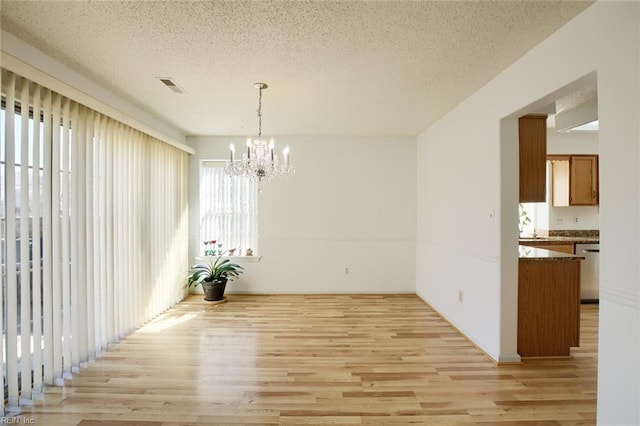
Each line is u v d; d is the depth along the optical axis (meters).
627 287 1.58
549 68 2.12
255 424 1.97
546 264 2.82
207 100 3.33
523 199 2.84
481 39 2.16
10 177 2.09
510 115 2.61
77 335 2.64
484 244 2.97
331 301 4.67
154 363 2.74
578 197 4.88
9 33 2.06
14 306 2.13
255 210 5.11
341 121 4.17
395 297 4.89
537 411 2.09
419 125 4.39
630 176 1.56
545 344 2.83
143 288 3.69
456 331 3.48
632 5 1.56
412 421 2.00
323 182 5.07
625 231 1.59
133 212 3.48
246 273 5.07
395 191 5.09
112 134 3.11
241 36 2.12
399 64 2.52
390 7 1.81
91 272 2.80
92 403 2.18
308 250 5.09
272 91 3.08
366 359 2.82
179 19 1.92
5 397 2.16
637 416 1.54
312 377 2.51
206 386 2.39
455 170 3.60
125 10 1.83
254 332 3.45
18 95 2.19
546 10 1.84
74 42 2.18
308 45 2.23
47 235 2.36
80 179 2.68
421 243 4.86
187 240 4.92
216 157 5.01
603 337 1.70
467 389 2.34
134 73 2.68
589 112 3.29
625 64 1.59
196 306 4.42
